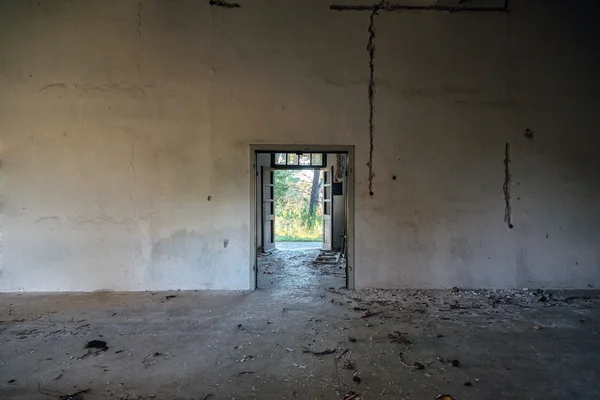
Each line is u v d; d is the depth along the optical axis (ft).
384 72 16.38
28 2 15.92
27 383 8.43
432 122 16.42
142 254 16.25
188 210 16.29
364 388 8.21
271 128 16.37
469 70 16.38
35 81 16.02
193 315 13.08
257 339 10.94
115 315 13.08
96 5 16.03
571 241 16.49
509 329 11.74
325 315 13.08
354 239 16.52
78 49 16.03
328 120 16.39
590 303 14.46
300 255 26.14
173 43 16.15
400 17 16.30
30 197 16.10
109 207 16.17
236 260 16.39
